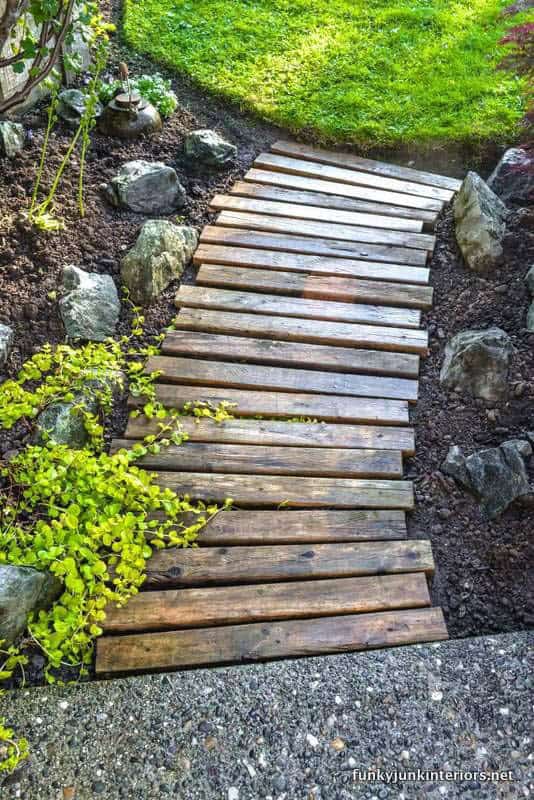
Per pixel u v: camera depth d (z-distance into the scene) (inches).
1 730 103.8
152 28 255.1
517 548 131.6
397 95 231.9
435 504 139.3
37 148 202.1
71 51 219.9
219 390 155.9
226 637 117.4
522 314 168.7
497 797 98.6
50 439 140.8
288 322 170.1
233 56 246.2
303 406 153.3
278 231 193.3
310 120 224.2
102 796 99.0
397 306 175.8
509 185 197.8
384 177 213.2
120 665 114.1
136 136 213.8
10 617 113.1
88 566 121.7
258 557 128.1
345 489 138.9
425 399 157.3
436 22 261.1
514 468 137.8
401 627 118.7
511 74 235.9
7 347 157.3
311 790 99.5
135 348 165.5
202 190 205.5
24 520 130.8
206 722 106.2
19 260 174.1
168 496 134.6
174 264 180.4
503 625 122.8
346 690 109.8
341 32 257.9
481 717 106.8
